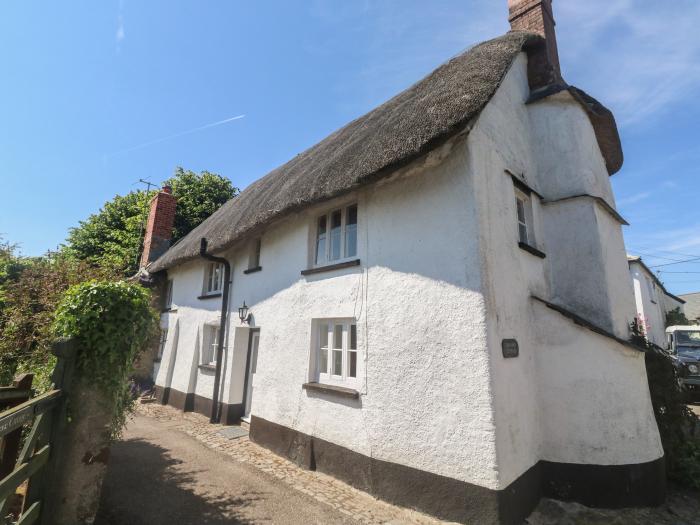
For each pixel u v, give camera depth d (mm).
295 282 7242
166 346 12070
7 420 2223
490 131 5480
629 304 6566
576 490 4652
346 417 5617
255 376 7781
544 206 6465
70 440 3303
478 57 6211
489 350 4281
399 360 5094
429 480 4473
